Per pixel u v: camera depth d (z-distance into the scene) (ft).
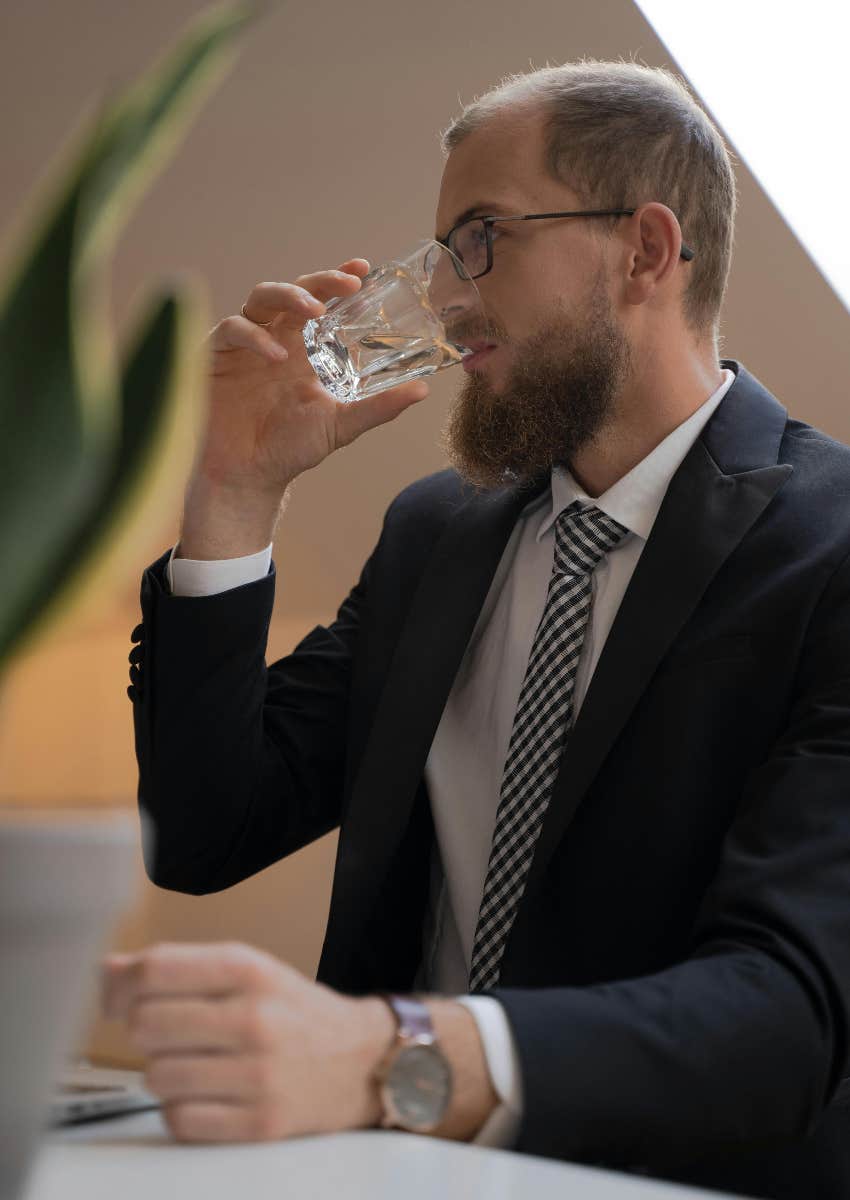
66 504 0.99
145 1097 2.23
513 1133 2.27
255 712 4.67
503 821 4.11
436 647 4.46
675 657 3.92
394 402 4.61
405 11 7.06
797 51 6.79
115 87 1.07
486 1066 2.24
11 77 8.06
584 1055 2.35
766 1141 2.64
